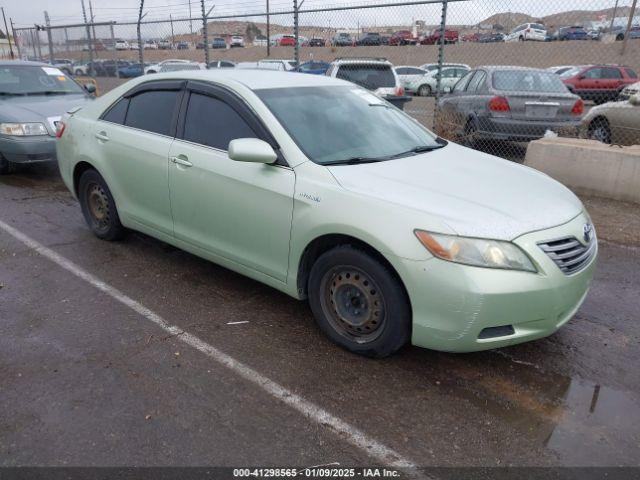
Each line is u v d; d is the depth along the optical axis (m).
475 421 2.76
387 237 2.94
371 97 4.48
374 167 3.46
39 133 7.42
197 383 3.04
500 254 2.81
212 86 4.02
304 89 4.07
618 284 4.44
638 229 5.71
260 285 4.32
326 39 13.51
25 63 9.00
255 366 3.22
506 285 2.79
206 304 3.99
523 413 2.83
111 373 3.12
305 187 3.31
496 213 2.98
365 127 3.97
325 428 2.70
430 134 4.48
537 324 2.96
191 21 11.76
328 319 3.42
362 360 3.29
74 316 3.78
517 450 2.57
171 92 4.31
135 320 3.74
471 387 3.04
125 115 4.67
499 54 23.53
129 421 2.72
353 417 2.78
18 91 8.41
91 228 5.29
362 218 3.04
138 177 4.45
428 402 2.91
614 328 3.72
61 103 8.12
